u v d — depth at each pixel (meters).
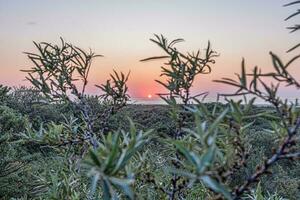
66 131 1.29
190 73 1.03
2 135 5.84
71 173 1.20
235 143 0.76
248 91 0.67
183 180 0.95
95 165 0.58
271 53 0.63
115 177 0.58
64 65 1.34
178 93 1.02
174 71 1.03
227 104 0.75
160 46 1.04
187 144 0.75
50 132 1.25
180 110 0.96
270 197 1.53
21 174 5.95
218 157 0.73
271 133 0.75
